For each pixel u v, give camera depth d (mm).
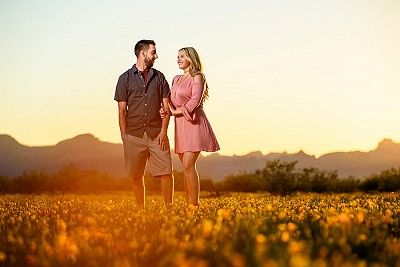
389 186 25062
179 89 7578
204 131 7535
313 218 5098
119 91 7625
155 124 7602
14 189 24250
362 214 5195
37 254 3562
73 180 25031
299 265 2635
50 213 6699
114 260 3404
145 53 7539
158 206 7867
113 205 8117
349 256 3357
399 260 3248
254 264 3016
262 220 4859
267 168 19844
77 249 3543
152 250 3684
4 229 4863
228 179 26875
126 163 7664
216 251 3459
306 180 20188
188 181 7496
